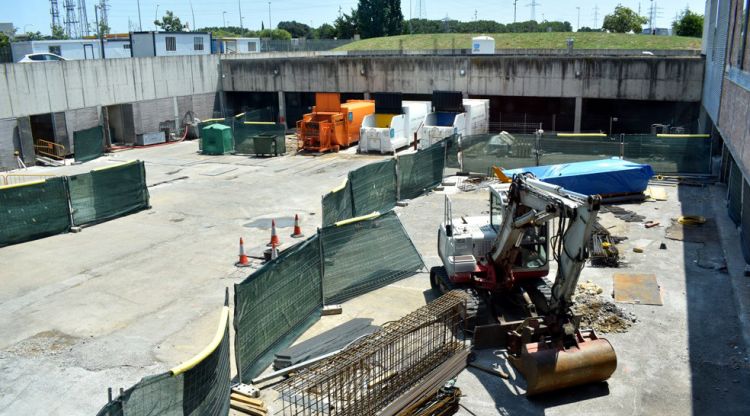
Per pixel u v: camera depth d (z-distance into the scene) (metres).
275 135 34.56
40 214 20.55
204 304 15.15
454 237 13.67
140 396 7.97
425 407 10.28
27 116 32.75
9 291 16.25
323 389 9.88
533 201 11.12
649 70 33.50
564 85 35.62
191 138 41.56
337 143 34.97
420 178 25.33
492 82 37.34
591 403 10.66
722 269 16.42
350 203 20.86
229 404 10.40
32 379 11.89
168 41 50.34
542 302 12.66
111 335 13.64
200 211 23.45
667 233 19.41
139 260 18.31
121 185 22.81
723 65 21.00
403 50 56.41
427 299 15.11
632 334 13.05
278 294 12.76
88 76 35.62
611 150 27.06
